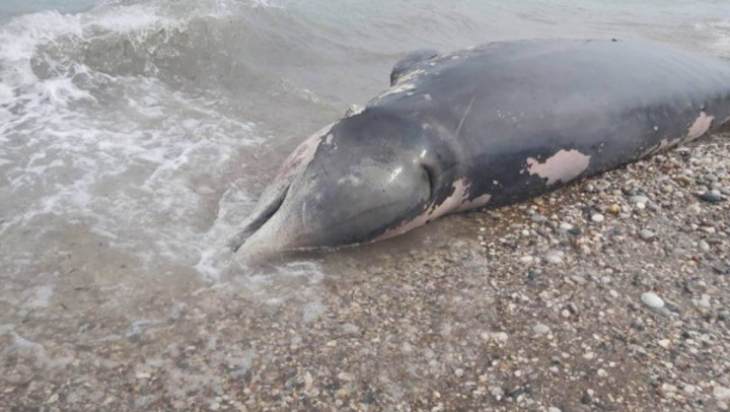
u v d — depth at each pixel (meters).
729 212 2.95
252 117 3.74
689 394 2.22
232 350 2.34
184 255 2.70
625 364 2.31
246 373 2.27
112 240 2.74
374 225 2.77
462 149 2.88
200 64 4.17
